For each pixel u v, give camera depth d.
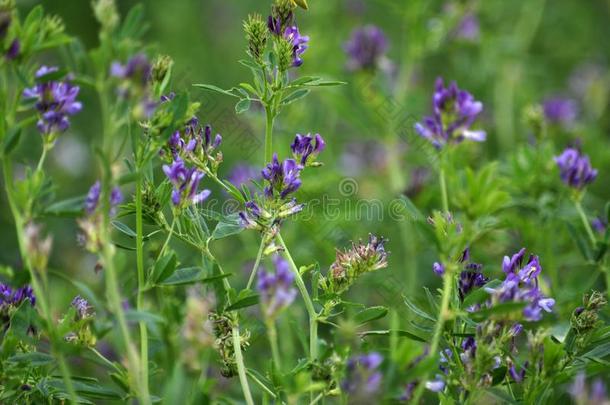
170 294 0.95
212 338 0.92
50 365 0.96
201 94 1.06
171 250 0.92
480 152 1.27
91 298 0.89
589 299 0.96
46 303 0.89
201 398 0.90
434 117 0.94
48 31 0.91
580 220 1.12
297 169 0.95
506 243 1.14
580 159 1.05
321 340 0.91
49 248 0.88
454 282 0.94
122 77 0.88
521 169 1.15
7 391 0.93
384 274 1.12
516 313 0.91
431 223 0.97
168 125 0.91
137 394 0.92
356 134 1.42
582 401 0.94
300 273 0.96
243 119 1.24
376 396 0.89
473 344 0.93
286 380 0.89
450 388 0.93
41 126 0.91
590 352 0.96
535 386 0.94
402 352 0.89
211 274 0.94
